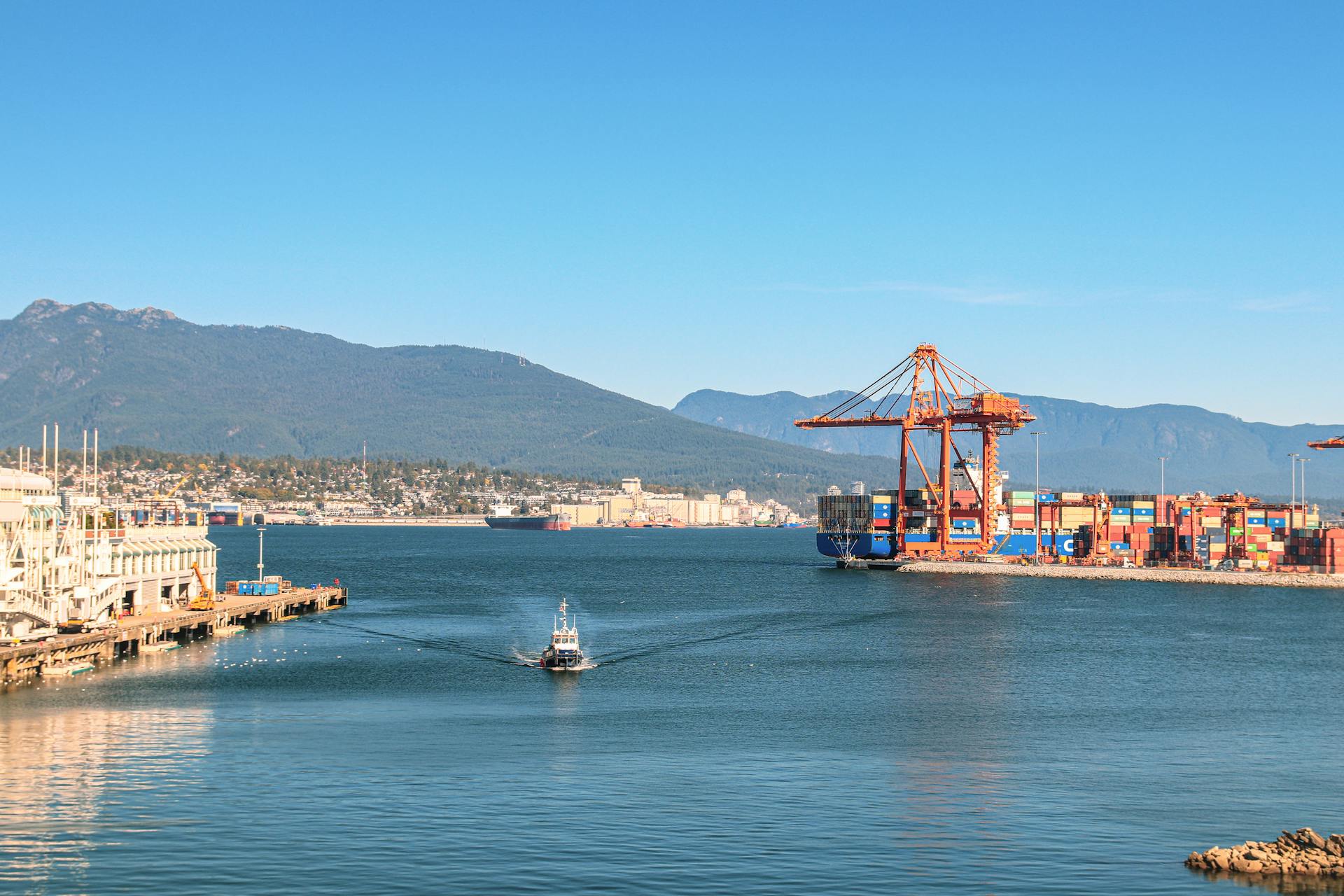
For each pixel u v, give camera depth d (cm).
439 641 13425
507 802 6419
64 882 5172
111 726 8238
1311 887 5244
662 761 7431
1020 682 10775
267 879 5216
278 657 11812
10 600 9931
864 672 11388
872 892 5147
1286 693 10281
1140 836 5947
